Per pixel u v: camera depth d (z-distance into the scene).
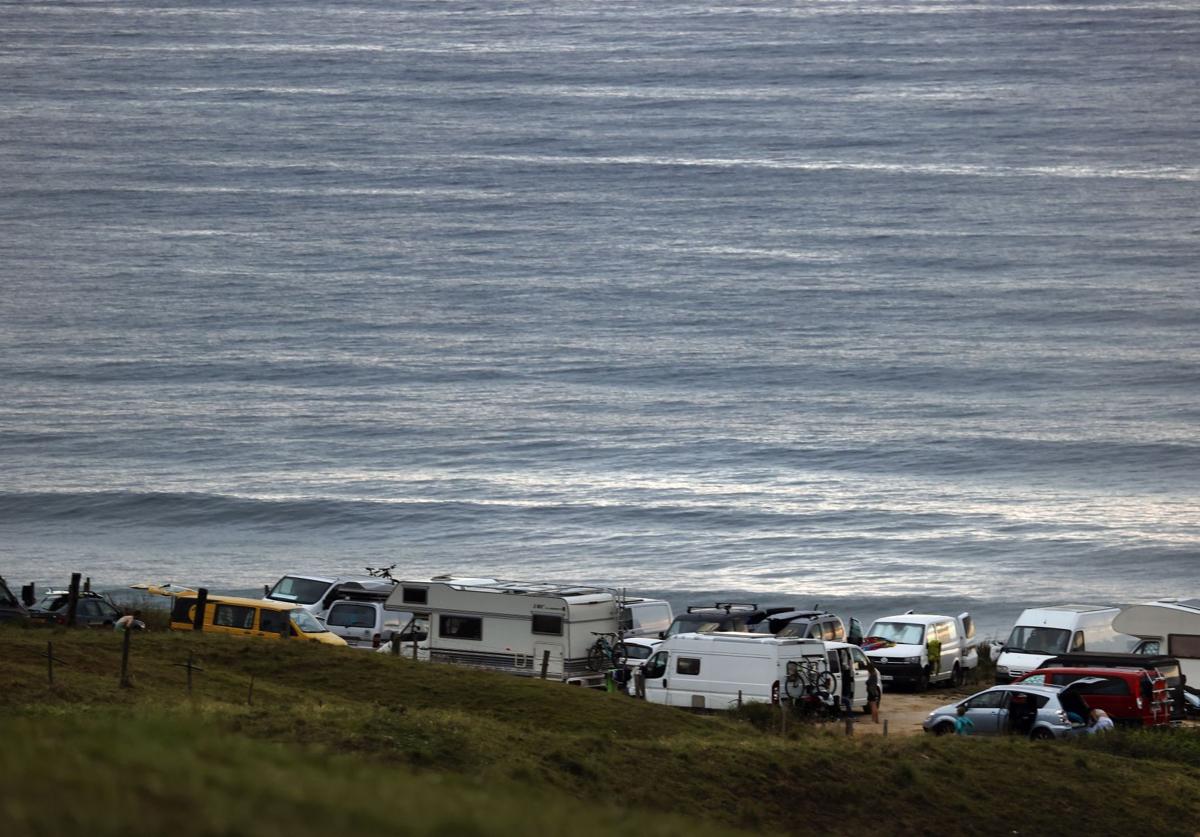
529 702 120.12
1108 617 170.62
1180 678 143.38
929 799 100.12
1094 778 107.88
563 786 89.94
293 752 68.88
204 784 50.44
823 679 136.50
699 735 116.25
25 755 50.62
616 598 152.75
